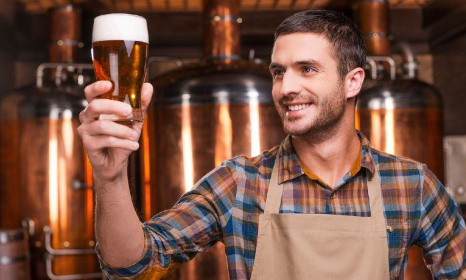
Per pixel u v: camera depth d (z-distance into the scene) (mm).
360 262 1787
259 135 4281
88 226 5047
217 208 1800
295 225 1783
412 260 4656
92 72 5828
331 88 1742
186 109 4305
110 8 5699
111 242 1482
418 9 6000
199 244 1778
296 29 1738
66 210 5016
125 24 1264
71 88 5191
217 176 1829
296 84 1721
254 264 1796
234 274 1803
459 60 5895
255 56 6227
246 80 4320
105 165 1342
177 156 4316
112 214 1439
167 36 5867
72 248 5020
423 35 6113
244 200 1827
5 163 5121
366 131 4805
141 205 4391
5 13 5129
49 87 5199
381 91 4816
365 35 5258
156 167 4391
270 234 1802
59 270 5020
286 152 1864
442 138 4965
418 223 1852
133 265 1553
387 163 1882
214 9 4676
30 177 5031
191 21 5836
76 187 4996
